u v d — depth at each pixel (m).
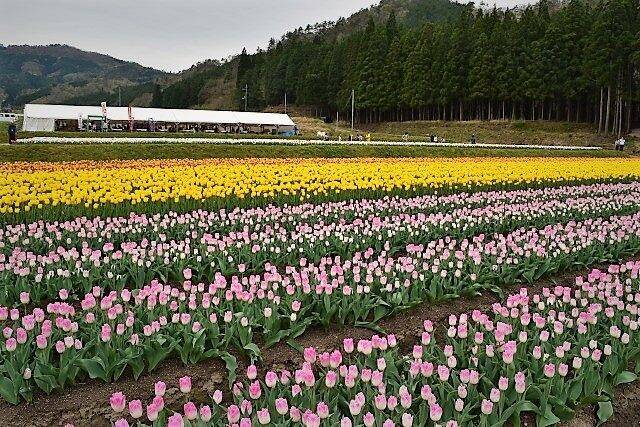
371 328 7.27
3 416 5.21
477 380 4.71
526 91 65.25
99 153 27.05
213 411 4.65
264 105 118.31
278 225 12.51
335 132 73.62
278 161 24.28
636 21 55.78
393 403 4.20
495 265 8.85
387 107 79.94
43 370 5.41
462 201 15.89
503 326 5.50
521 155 36.94
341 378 4.91
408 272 8.02
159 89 156.00
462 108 74.88
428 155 35.47
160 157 28.33
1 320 6.21
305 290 7.18
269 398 4.53
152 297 6.26
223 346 6.30
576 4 63.03
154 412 3.94
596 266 10.56
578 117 65.50
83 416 5.27
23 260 8.16
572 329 6.69
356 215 14.18
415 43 78.31
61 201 12.92
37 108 53.78
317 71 95.75
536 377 5.30
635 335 6.36
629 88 57.25
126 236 11.37
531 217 13.74
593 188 19.48
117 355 5.70
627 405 5.72
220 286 6.81
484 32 71.75
